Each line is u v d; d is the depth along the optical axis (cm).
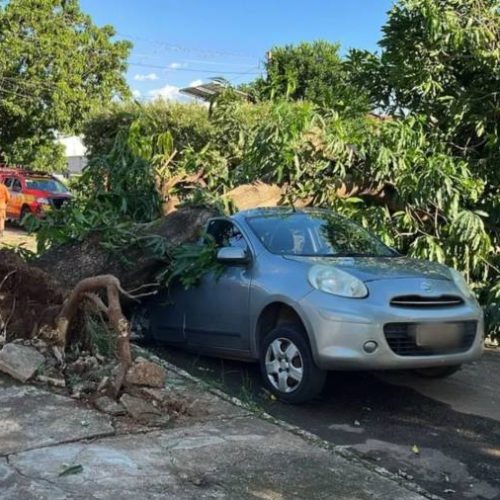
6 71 3241
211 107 1164
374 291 583
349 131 989
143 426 504
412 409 621
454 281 641
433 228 1007
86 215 861
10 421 491
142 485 408
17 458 432
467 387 695
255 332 650
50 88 3291
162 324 789
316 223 737
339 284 590
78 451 449
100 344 621
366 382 699
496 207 1009
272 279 636
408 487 439
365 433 557
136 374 544
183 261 733
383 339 567
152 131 1750
